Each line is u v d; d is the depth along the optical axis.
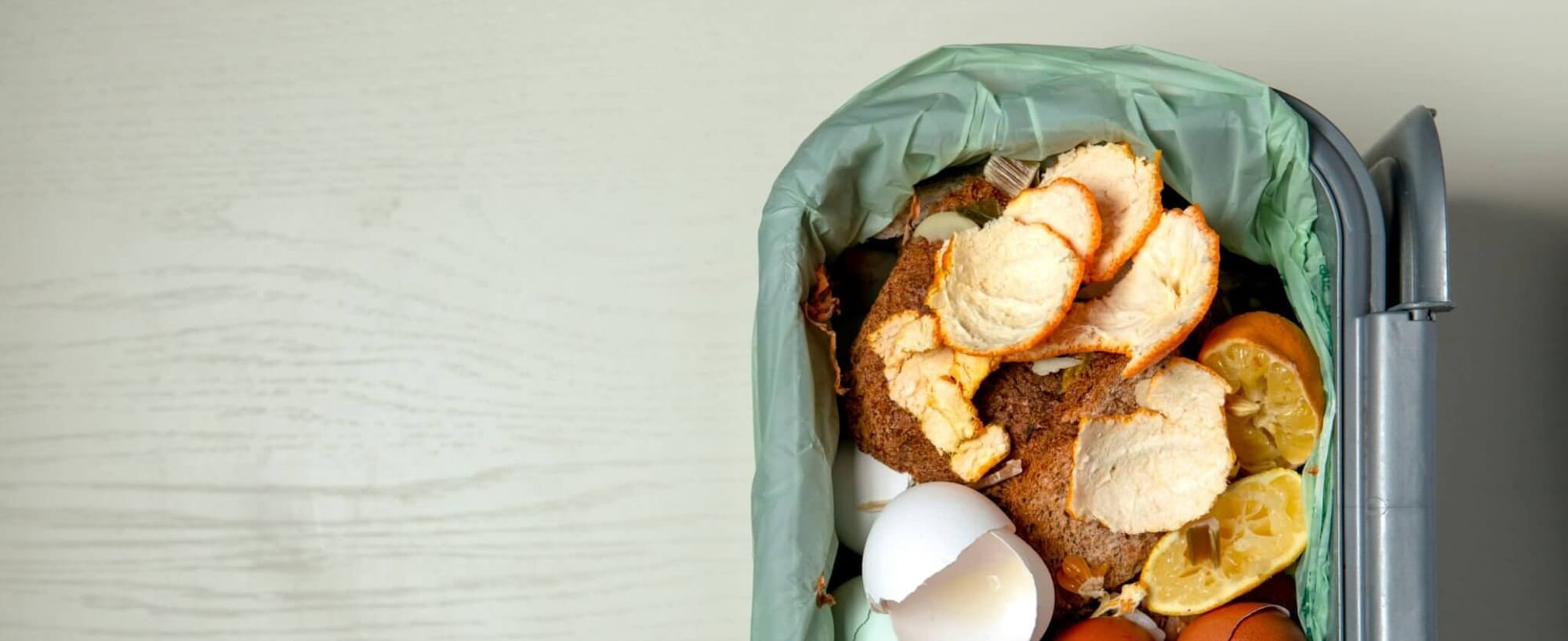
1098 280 0.60
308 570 0.79
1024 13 0.76
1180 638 0.60
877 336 0.62
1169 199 0.63
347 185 0.80
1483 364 0.71
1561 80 0.73
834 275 0.66
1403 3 0.74
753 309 0.76
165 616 0.79
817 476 0.61
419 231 0.79
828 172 0.61
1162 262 0.60
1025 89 0.61
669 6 0.78
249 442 0.80
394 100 0.80
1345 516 0.55
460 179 0.79
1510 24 0.73
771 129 0.77
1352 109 0.74
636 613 0.76
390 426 0.79
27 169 0.82
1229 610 0.59
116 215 0.81
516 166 0.79
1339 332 0.56
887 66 0.77
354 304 0.79
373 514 0.79
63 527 0.80
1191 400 0.59
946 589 0.60
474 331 0.78
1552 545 0.71
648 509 0.77
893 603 0.60
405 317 0.79
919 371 0.61
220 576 0.79
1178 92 0.60
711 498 0.76
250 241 0.80
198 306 0.80
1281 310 0.63
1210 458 0.59
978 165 0.64
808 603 0.60
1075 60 0.61
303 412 0.79
